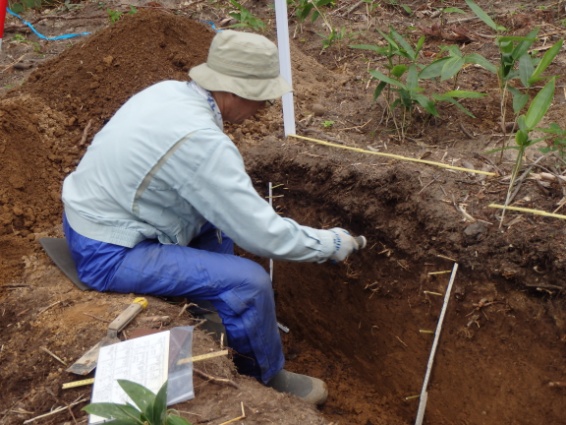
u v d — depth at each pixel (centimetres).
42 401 200
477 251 244
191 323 224
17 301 240
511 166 276
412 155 295
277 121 345
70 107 347
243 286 229
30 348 219
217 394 199
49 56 457
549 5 420
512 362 240
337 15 451
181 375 198
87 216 222
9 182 302
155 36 366
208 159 209
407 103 308
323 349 324
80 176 227
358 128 328
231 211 212
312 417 195
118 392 190
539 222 241
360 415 288
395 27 429
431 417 271
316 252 226
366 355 301
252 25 419
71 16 520
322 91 367
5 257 267
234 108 225
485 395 249
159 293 232
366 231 283
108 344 210
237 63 214
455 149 298
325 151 307
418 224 264
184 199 221
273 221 214
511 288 237
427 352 267
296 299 331
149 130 212
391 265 276
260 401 198
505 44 315
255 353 242
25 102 335
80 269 234
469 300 248
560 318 225
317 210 303
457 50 305
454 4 446
